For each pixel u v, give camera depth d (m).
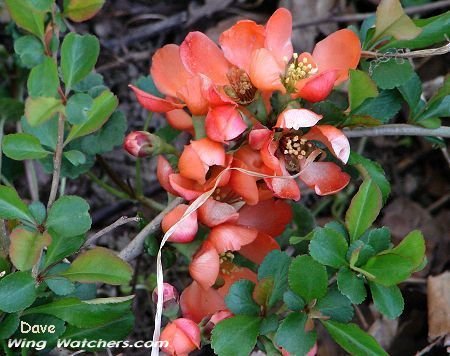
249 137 0.38
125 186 0.48
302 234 0.45
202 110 0.38
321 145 0.40
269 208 0.41
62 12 0.43
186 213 0.37
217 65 0.40
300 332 0.37
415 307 0.49
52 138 0.41
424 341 0.49
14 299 0.37
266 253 0.40
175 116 0.41
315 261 0.37
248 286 0.38
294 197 0.38
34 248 0.37
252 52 0.39
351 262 0.37
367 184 0.38
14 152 0.39
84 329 0.39
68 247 0.39
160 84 0.41
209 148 0.37
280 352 0.38
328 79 0.37
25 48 0.40
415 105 0.42
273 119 0.39
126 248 0.42
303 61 0.39
